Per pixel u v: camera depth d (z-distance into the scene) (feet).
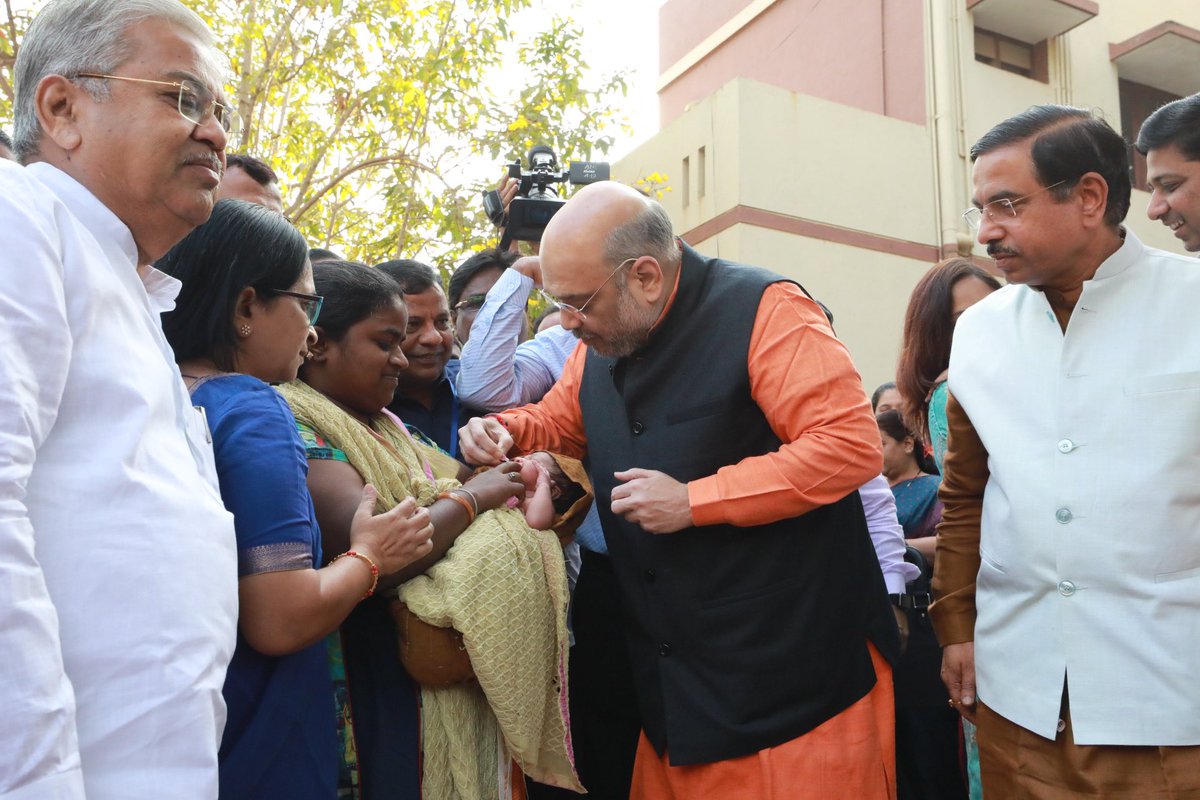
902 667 9.86
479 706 6.98
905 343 10.50
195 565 4.30
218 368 5.81
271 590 5.17
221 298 5.75
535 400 10.49
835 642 7.23
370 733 6.46
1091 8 33.47
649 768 7.79
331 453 6.55
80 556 3.96
